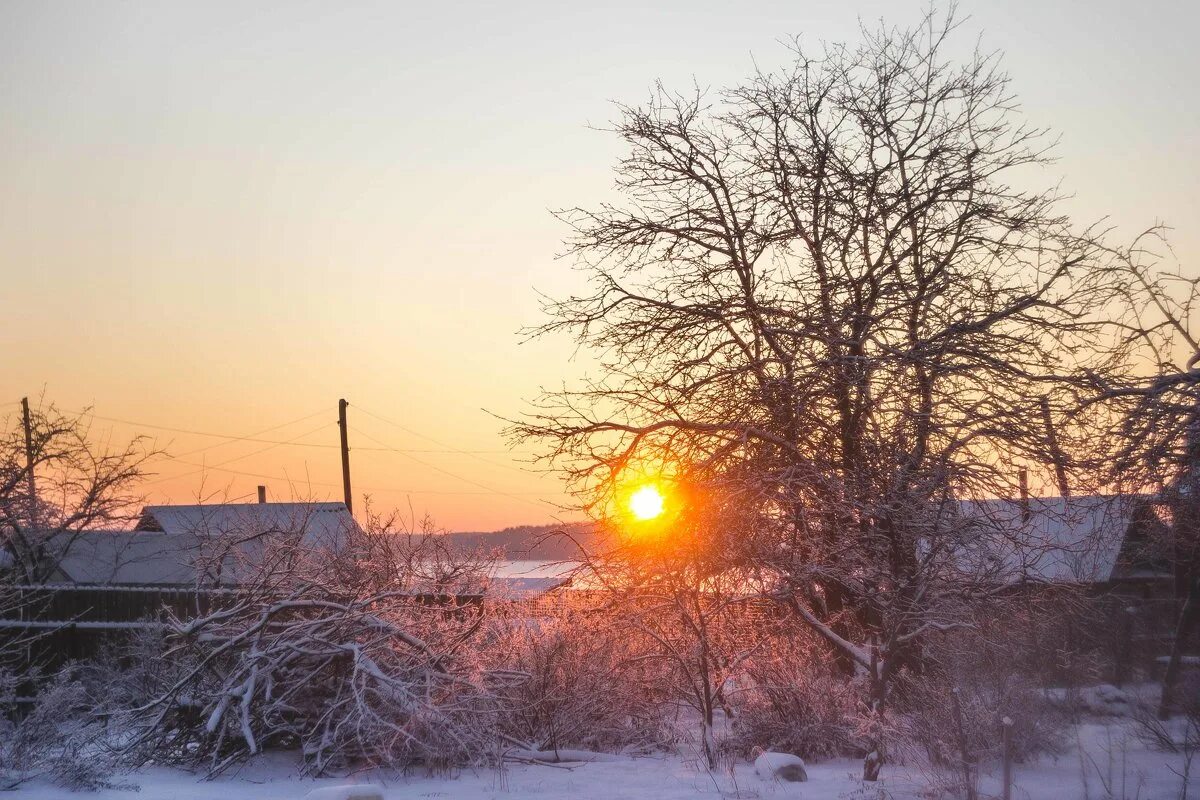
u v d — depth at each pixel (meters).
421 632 14.97
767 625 15.68
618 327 19.55
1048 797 10.67
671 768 14.07
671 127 19.92
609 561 16.12
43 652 19.67
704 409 18.17
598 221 20.22
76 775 12.38
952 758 11.77
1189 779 11.50
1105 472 12.14
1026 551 16.02
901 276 17.89
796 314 17.53
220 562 15.82
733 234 19.42
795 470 15.75
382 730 13.86
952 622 13.23
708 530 14.78
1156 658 17.25
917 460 14.27
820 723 14.60
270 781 13.13
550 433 18.70
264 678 14.27
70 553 33.28
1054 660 15.54
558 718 15.49
